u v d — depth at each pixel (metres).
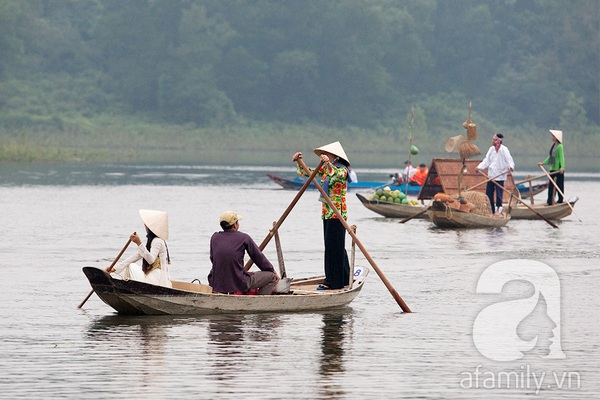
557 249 70.06
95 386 33.31
